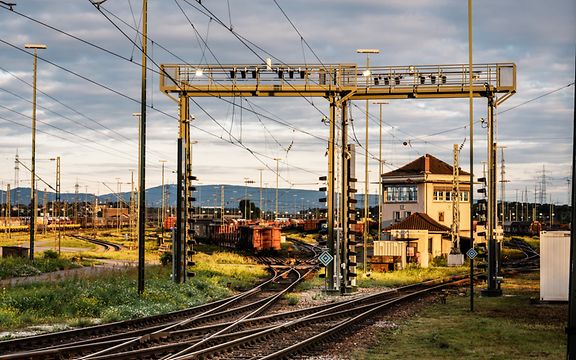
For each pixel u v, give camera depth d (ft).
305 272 176.04
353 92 120.88
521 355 58.23
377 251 195.62
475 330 73.46
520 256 274.57
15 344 57.93
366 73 121.19
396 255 194.08
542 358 56.75
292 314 87.66
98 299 89.92
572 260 37.14
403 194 301.84
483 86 121.08
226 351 58.54
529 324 78.69
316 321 81.10
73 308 83.66
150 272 136.87
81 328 67.36
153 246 303.27
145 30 107.24
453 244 214.48
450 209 298.56
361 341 66.39
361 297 114.83
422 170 292.40
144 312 84.28
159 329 70.18
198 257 218.79
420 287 142.00
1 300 85.51
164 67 122.21
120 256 228.22
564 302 103.96
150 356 55.01
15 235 411.54
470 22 113.50
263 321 80.64
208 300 109.29
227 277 151.23
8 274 141.28
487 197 124.06
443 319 84.64
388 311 94.22
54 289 98.02
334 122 121.90
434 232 251.39
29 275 145.69
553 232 104.68
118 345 56.44
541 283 104.99
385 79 122.21
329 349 61.62
